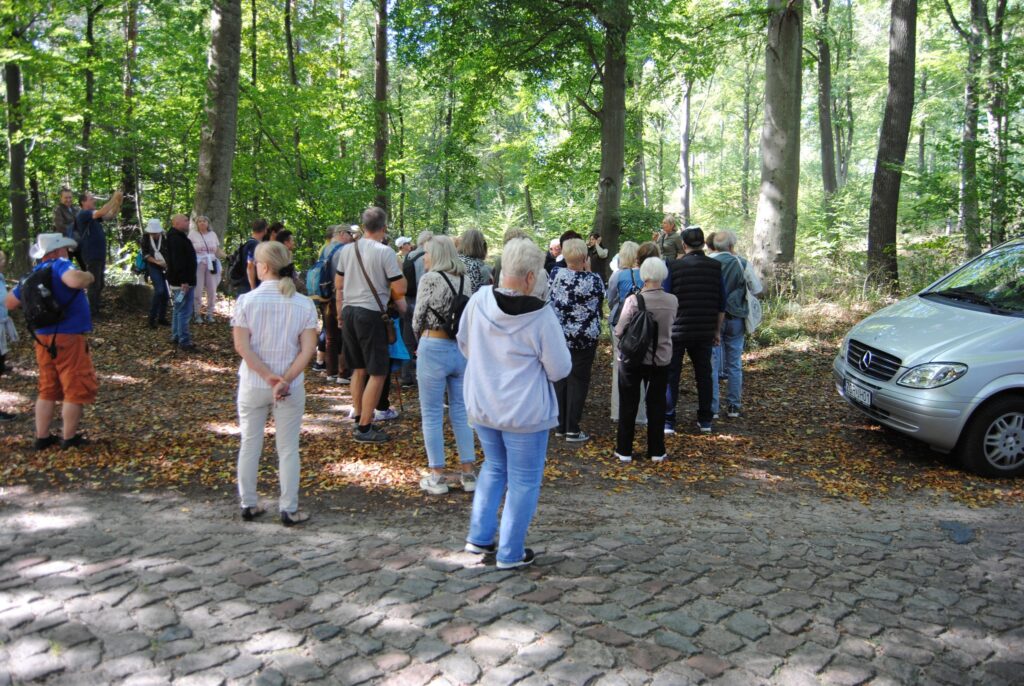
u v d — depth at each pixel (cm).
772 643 326
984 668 315
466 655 305
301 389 449
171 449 594
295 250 1669
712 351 745
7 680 272
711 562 414
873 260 1248
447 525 463
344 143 1934
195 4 1462
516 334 369
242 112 1566
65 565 377
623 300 694
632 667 302
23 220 1479
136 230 1561
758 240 1248
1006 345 588
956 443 594
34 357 880
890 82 1222
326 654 302
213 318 1135
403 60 1551
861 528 482
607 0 1275
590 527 468
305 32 1920
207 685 277
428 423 515
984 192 1109
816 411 779
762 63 3269
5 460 547
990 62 1284
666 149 4088
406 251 911
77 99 1381
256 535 434
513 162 3003
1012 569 421
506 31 1342
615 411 732
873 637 336
